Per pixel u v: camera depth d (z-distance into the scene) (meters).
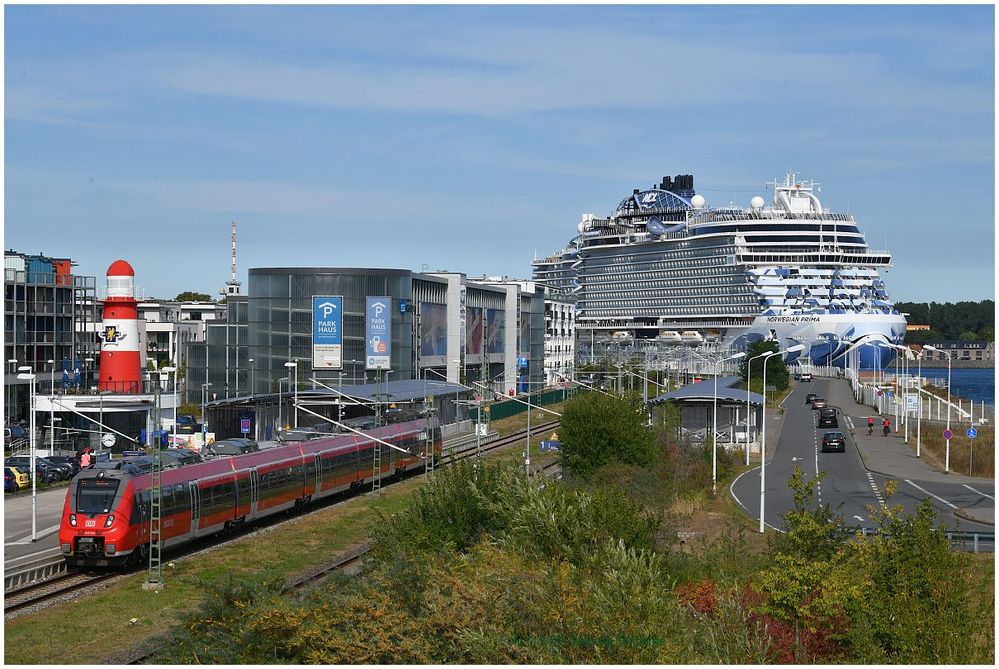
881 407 136.75
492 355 161.38
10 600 39.41
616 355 199.50
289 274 120.75
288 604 31.14
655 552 40.03
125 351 94.69
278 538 54.91
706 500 66.81
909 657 28.72
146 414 89.62
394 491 72.88
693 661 28.31
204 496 51.19
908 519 32.44
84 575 44.66
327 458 65.38
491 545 36.84
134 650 33.62
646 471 62.66
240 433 92.06
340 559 49.22
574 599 29.97
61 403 83.00
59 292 110.38
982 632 30.31
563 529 38.69
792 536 34.50
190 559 49.06
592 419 64.94
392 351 123.25
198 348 126.44
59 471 71.69
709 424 93.81
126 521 44.81
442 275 144.50
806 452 94.38
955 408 127.31
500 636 29.23
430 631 29.97
